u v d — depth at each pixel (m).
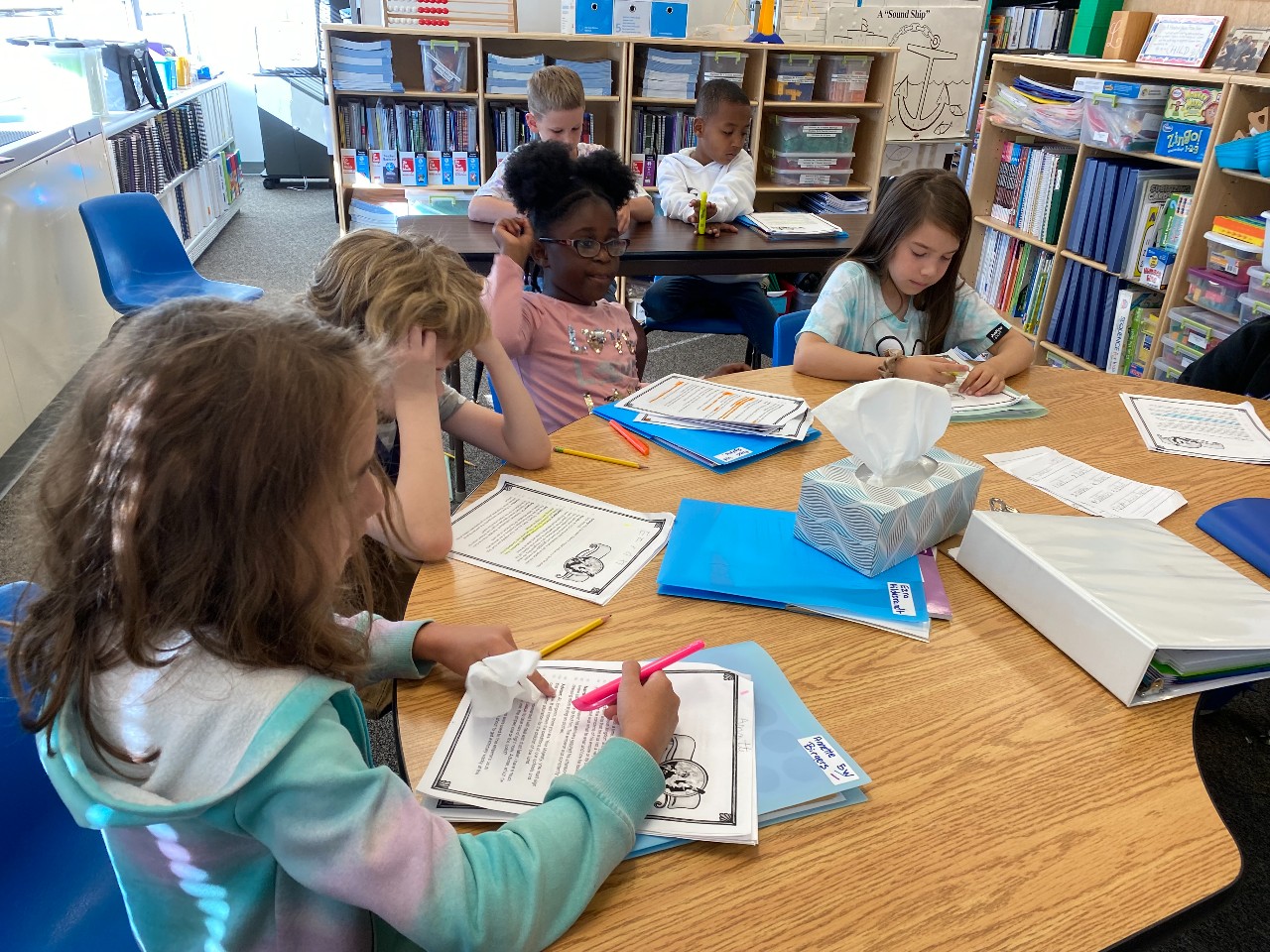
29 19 4.18
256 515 0.57
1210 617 0.91
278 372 0.57
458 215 3.21
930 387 1.09
